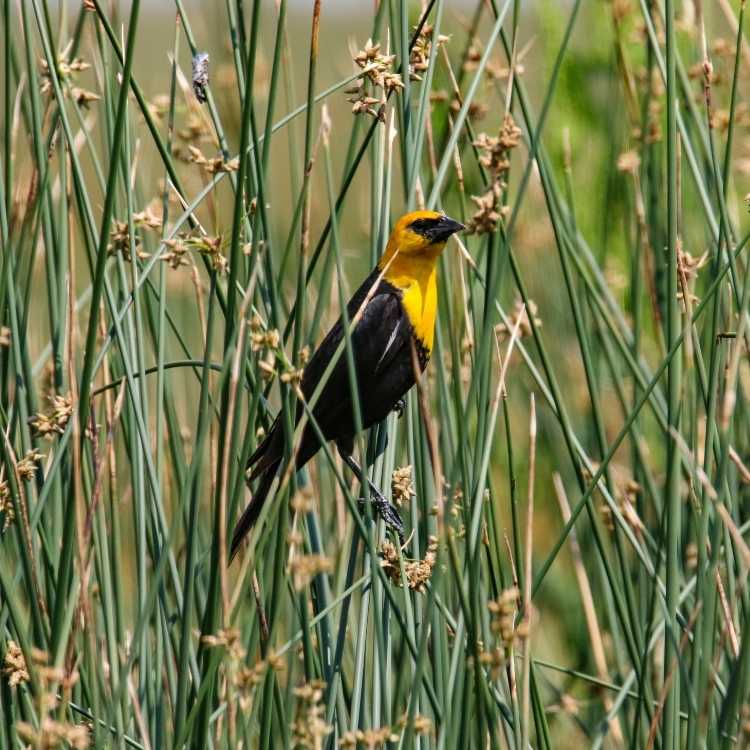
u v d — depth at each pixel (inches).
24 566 278.1
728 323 327.9
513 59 292.7
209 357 253.6
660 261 400.8
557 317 468.1
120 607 298.0
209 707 246.1
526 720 256.1
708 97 300.4
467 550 246.1
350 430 343.3
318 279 424.5
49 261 311.7
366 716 279.7
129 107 336.8
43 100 337.4
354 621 327.0
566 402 458.3
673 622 263.3
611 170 432.8
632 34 437.1
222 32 423.8
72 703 281.0
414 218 324.5
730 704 254.1
